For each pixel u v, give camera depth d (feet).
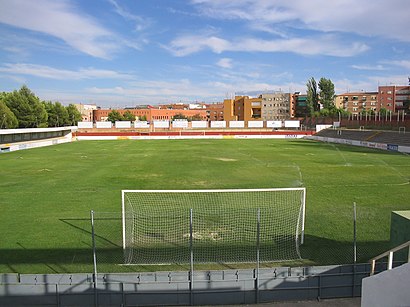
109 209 58.39
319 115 359.87
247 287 29.25
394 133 199.00
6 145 169.78
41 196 68.69
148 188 77.41
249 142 226.79
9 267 36.27
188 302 29.12
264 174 96.53
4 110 240.73
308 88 387.96
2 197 67.82
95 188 76.59
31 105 279.08
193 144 209.97
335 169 105.19
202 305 28.99
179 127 313.73
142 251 39.75
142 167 110.32
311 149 174.29
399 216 32.50
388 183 81.66
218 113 531.91
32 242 43.32
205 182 84.99
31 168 108.06
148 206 59.00
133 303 28.94
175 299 29.07
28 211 57.57
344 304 28.40
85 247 41.47
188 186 79.92
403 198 66.13
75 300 28.66
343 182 83.15
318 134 277.64
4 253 39.88
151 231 46.29
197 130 315.78
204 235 44.55
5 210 58.23
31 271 35.27
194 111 539.70
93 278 28.96
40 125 285.43
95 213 55.36
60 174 96.12
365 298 17.75
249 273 29.73
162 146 195.83
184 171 102.22
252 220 50.62
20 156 143.95
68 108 373.61
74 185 80.02
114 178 89.86
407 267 15.19
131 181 85.76
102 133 270.67
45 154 152.35
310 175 94.12
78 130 303.48
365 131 228.43
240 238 43.55
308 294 29.66
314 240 43.37
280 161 125.29
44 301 28.63
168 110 533.14
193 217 51.93
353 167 109.29
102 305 28.84
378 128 240.32
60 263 37.11
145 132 292.20
